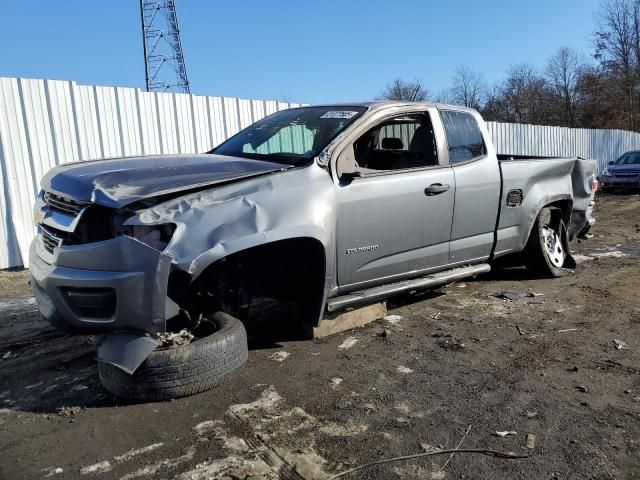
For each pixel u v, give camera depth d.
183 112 9.87
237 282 4.06
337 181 4.31
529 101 53.09
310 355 4.39
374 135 5.10
